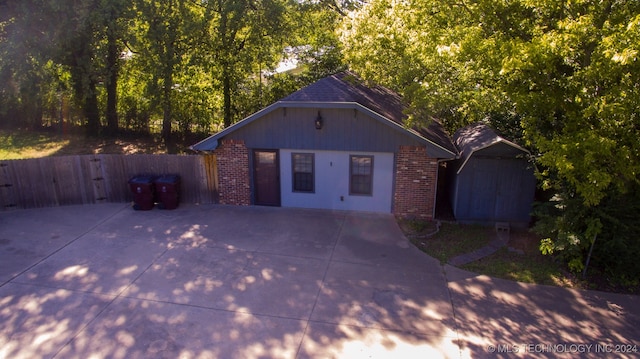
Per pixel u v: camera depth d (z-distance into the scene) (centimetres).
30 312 807
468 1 1123
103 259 1034
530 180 1202
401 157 1285
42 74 1897
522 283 925
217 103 2400
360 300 853
